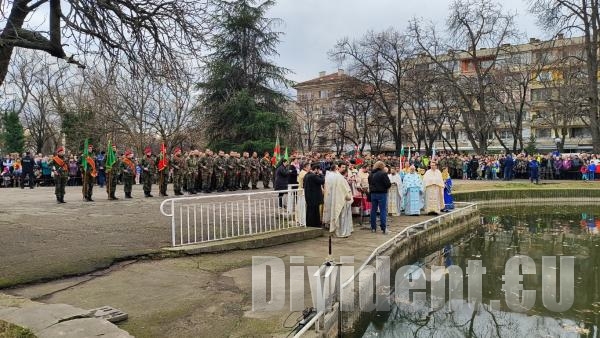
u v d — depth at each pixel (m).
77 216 12.13
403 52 42.16
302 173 13.02
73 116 32.12
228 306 6.03
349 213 11.64
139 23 8.67
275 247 9.91
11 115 42.75
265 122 33.38
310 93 78.50
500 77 40.44
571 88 39.69
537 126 54.66
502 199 25.70
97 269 7.45
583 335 7.30
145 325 5.33
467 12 38.44
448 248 14.20
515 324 7.86
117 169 17.31
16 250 8.23
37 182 25.11
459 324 7.91
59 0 7.52
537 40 46.72
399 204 16.16
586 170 32.03
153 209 13.80
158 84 9.77
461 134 63.81
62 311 5.17
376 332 7.62
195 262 8.22
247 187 23.22
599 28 32.78
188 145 34.84
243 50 35.09
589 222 19.62
